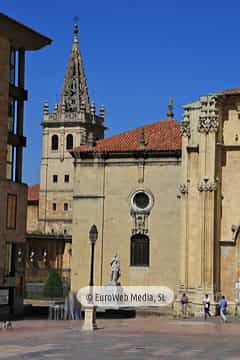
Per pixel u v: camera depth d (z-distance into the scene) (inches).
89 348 1546.5
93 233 2060.8
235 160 2605.8
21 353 1448.1
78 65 7160.4
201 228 2544.3
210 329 2059.5
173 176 2913.4
